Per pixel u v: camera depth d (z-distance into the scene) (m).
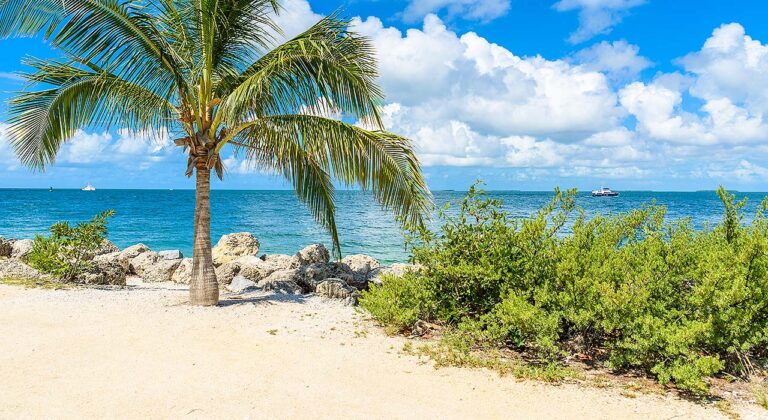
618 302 5.07
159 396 4.36
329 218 10.84
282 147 8.41
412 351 5.90
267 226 35.41
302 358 5.56
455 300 6.87
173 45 8.13
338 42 8.04
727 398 4.54
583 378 5.01
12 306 7.79
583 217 8.03
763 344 5.64
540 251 6.48
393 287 7.31
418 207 8.36
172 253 14.83
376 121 8.16
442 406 4.29
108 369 5.02
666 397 4.54
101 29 7.55
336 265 11.93
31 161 8.48
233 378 4.85
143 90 8.23
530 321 5.39
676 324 5.19
